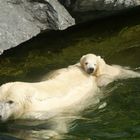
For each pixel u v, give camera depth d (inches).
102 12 676.1
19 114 518.6
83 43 675.4
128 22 719.1
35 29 624.7
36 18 628.1
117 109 545.3
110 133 499.5
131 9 705.6
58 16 629.6
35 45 656.4
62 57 644.7
